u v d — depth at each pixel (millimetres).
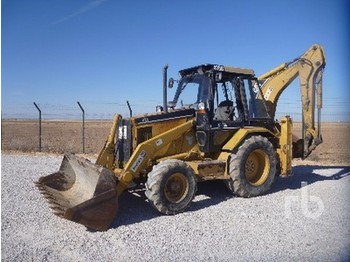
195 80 8719
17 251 5195
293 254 5113
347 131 40844
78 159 7348
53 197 6832
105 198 6016
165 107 8547
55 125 48000
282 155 9062
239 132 8422
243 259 4973
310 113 10141
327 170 12227
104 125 48500
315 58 10102
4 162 13188
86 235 5871
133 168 6992
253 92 9172
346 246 5395
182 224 6406
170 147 7906
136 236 5832
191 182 7188
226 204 7727
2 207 7258
